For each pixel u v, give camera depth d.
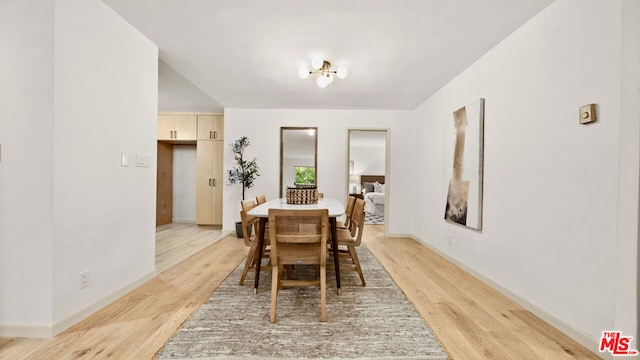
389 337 1.75
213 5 2.09
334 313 2.06
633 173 1.49
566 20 1.85
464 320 1.98
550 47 1.99
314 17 2.24
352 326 1.88
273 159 5.08
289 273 2.77
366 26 2.35
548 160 1.99
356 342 1.69
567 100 1.84
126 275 2.38
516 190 2.33
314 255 2.04
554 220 1.93
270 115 5.08
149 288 2.50
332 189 5.11
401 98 4.37
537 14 2.11
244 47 2.75
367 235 5.16
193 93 4.41
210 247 4.07
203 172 5.73
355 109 5.08
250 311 2.08
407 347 1.65
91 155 2.00
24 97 1.71
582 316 1.72
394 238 4.92
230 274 2.90
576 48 1.77
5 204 1.72
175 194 6.41
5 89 1.72
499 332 1.83
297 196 3.12
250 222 2.83
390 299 2.32
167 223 6.21
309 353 1.58
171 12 2.19
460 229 3.23
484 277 2.72
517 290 2.30
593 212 1.66
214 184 5.73
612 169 1.55
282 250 2.13
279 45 2.71
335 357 1.55
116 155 2.25
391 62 3.05
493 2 2.00
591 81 1.67
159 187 5.90
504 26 2.30
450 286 2.63
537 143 2.10
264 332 1.80
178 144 6.37
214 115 5.72
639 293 1.51
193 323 1.90
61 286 1.77
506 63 2.48
